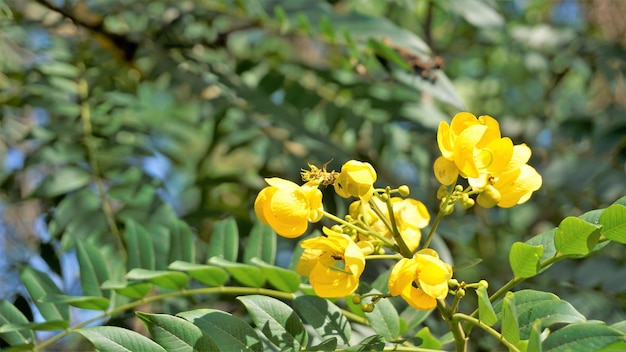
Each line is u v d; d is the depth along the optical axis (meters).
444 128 0.96
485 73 2.01
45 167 1.45
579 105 2.02
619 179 1.40
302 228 0.95
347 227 0.96
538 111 1.83
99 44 1.39
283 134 1.34
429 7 1.67
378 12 1.81
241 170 1.56
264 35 1.71
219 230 1.06
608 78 1.63
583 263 1.20
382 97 1.41
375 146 1.36
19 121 1.47
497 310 0.96
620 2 1.88
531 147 1.64
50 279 1.05
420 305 0.94
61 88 1.31
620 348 0.89
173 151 1.57
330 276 0.95
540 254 0.94
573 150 1.57
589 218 0.96
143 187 1.20
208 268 1.02
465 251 1.57
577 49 1.68
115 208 1.25
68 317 1.04
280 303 0.96
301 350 0.95
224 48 1.49
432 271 0.93
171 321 0.93
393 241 0.99
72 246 1.15
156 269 1.10
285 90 1.43
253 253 1.05
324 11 1.29
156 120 1.54
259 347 0.95
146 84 1.49
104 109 1.29
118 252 1.15
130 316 1.11
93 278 1.06
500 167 0.97
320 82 1.47
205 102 1.41
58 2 1.49
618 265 1.20
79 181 1.20
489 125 0.97
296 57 1.86
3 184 1.36
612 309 1.17
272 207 0.94
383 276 1.03
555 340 0.89
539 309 0.94
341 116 1.39
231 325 0.95
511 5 1.95
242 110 1.33
